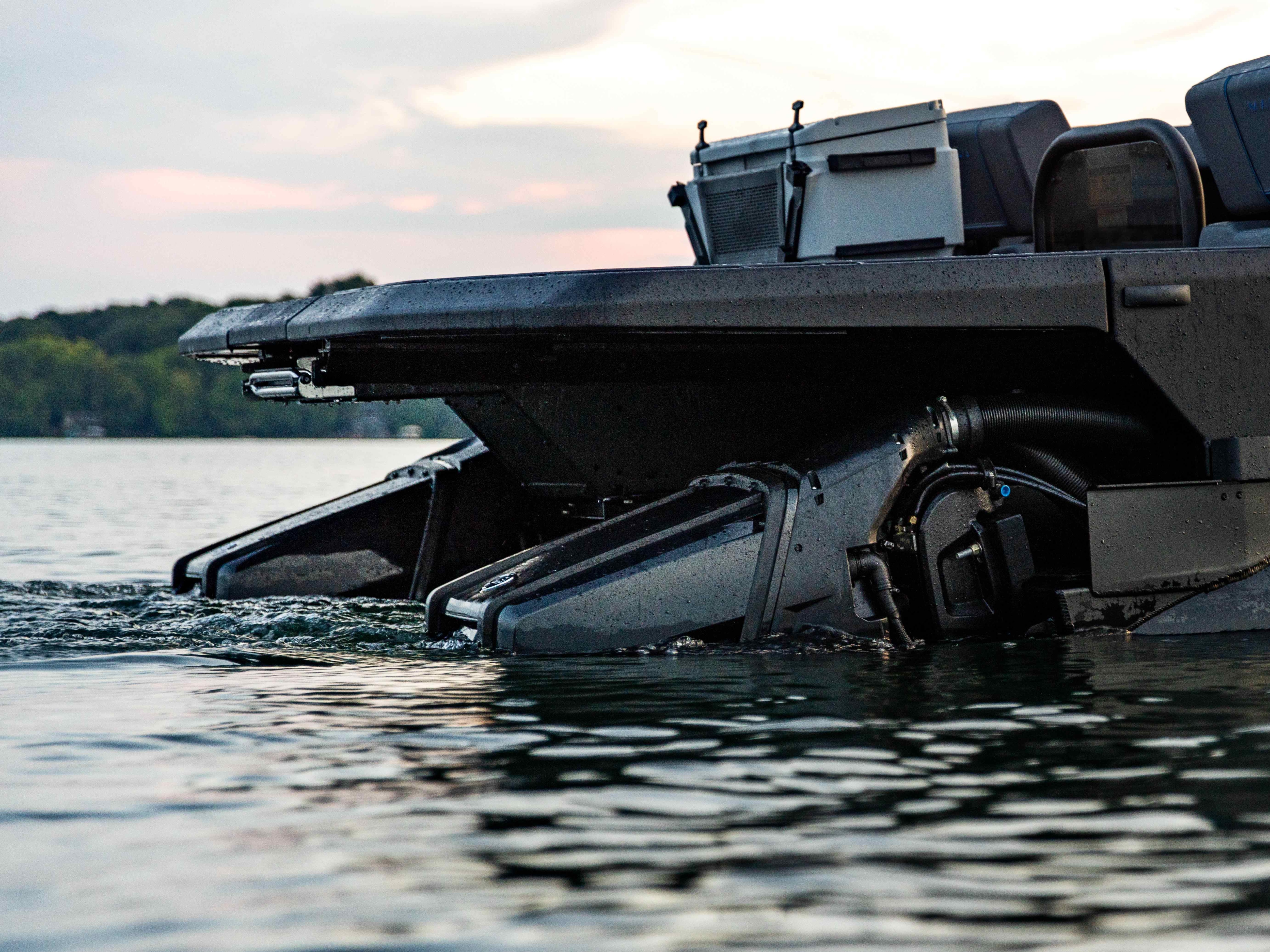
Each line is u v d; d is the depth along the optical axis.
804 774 3.53
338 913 2.52
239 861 2.82
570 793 3.34
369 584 8.58
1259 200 6.79
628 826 3.05
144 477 35.28
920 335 6.35
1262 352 6.57
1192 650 5.83
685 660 5.62
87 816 3.16
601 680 5.07
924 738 3.97
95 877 2.73
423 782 3.46
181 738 3.99
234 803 3.26
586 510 7.95
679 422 7.55
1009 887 2.63
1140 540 6.45
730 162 8.20
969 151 8.44
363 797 3.31
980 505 6.50
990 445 6.74
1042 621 6.54
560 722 4.24
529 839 2.96
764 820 3.10
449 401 7.56
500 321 5.86
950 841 2.92
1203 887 2.63
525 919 2.48
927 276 6.05
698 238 8.41
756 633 6.06
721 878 2.69
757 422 7.63
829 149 7.65
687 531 6.13
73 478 34.66
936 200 7.73
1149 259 6.36
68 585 8.78
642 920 2.47
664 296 5.74
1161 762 3.63
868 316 5.96
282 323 6.83
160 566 11.45
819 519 6.18
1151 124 7.18
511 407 7.43
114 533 15.70
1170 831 2.99
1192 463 6.75
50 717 4.31
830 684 4.97
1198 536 6.54
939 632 6.33
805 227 7.70
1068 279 6.23
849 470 6.27
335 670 5.34
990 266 6.14
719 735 4.03
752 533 6.11
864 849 2.87
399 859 2.83
